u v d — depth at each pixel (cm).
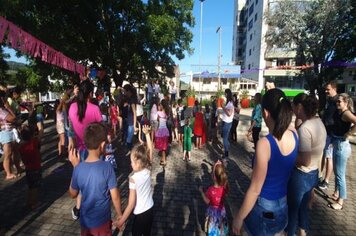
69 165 709
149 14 1866
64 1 1645
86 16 1761
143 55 2002
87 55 1897
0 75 2502
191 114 1057
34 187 466
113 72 2069
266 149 221
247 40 5934
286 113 221
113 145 953
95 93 1183
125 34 1952
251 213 239
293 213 349
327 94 522
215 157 851
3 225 413
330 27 2423
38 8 1608
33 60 1894
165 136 744
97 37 1873
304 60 2664
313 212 492
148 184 319
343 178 500
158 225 425
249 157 859
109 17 1870
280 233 239
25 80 2258
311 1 2597
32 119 772
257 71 4681
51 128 1291
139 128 926
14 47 450
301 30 2547
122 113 948
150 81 1750
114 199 277
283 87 4506
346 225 448
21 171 643
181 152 914
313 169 340
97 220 271
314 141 330
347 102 474
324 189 598
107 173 272
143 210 315
